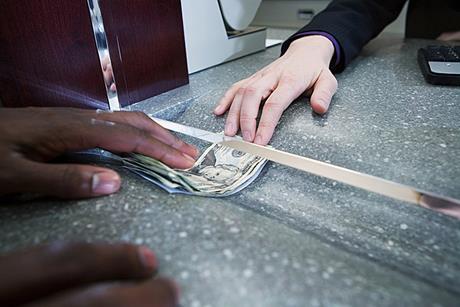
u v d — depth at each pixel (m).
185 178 0.28
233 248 0.20
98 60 0.40
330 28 0.53
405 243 0.24
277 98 0.38
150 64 0.47
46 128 0.26
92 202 0.25
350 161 0.31
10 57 0.33
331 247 0.22
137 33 0.43
